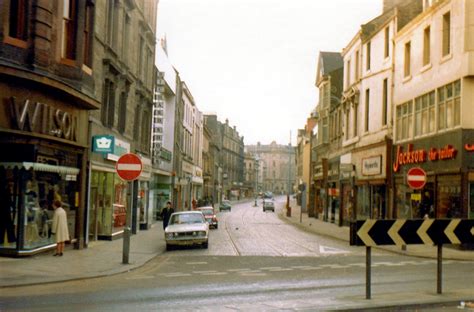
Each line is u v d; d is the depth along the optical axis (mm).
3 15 15750
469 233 11422
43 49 16859
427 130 29016
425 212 28219
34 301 10648
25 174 16938
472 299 10727
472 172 24484
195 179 72250
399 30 33844
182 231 23578
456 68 25578
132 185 29812
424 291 11906
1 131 15891
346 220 44625
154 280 13977
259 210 88125
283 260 19469
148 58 35781
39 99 17297
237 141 148625
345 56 46750
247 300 10914
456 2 25750
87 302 10570
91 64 20562
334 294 11688
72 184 20531
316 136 62188
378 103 36969
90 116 21906
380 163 35812
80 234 20906
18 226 16984
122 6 26938
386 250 24562
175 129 50719
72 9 19219
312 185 63844
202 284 13219
